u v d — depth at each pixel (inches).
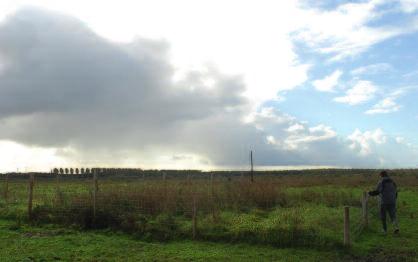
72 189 876.0
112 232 645.9
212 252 533.0
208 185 935.0
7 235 613.3
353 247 550.3
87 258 492.1
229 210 742.5
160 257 505.4
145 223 641.6
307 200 932.6
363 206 692.1
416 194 1198.3
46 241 577.9
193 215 639.1
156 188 770.2
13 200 858.8
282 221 623.8
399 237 630.5
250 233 592.1
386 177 667.4
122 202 701.3
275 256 516.7
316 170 3280.0
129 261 482.6
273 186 891.4
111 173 2142.0
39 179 1951.3
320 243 556.4
